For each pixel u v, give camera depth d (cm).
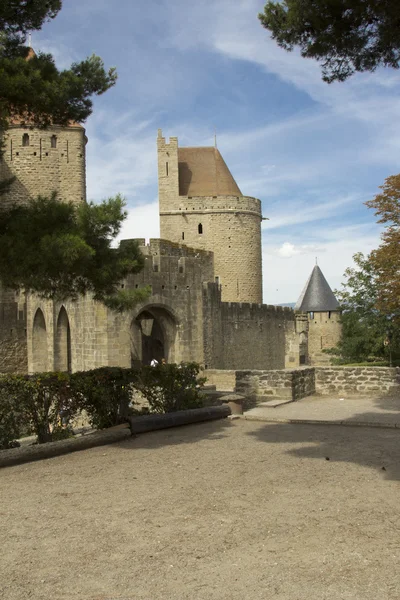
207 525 666
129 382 1302
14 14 1252
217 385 2602
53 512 725
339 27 1105
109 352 2366
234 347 3512
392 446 1066
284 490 793
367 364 4056
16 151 3919
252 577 533
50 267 1140
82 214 1241
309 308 5700
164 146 5356
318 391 1936
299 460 966
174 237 5331
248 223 5356
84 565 566
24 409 1123
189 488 816
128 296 1434
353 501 739
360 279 4041
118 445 1145
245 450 1059
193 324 2777
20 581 534
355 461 950
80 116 1335
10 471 948
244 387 1820
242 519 683
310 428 1287
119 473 916
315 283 5816
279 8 1145
